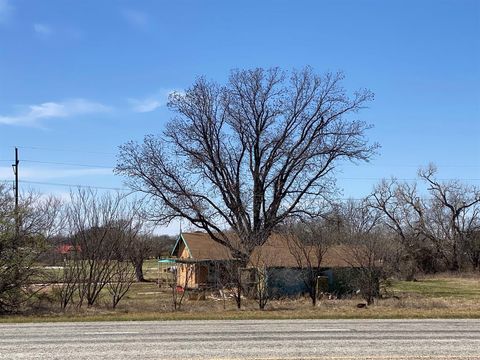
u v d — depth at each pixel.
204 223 38.00
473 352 10.26
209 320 17.58
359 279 29.53
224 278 26.62
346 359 9.45
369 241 28.38
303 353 10.17
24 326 16.16
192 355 10.00
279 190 39.75
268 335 13.07
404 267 54.31
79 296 24.67
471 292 37.19
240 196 39.12
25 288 22.48
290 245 31.88
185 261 37.25
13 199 23.50
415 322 16.44
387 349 10.66
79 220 27.33
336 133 40.34
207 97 39.91
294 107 40.53
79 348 11.04
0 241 21.69
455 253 69.19
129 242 25.05
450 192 70.19
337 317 18.30
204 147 39.72
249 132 39.81
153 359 9.58
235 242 32.69
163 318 18.28
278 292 31.11
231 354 10.09
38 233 22.89
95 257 24.22
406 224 70.19
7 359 9.73
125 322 17.09
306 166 39.53
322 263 32.69
